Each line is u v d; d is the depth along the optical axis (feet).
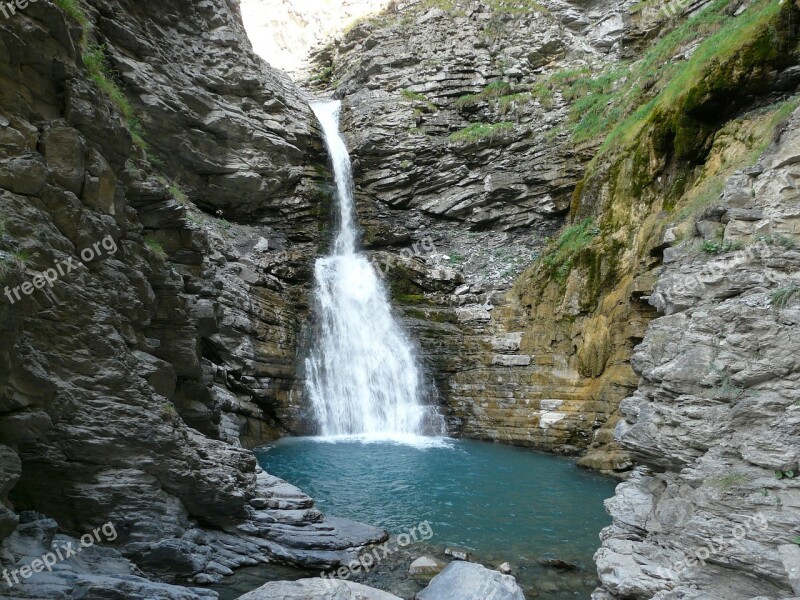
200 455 28.27
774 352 20.67
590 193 67.31
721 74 49.65
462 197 87.97
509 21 100.89
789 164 24.21
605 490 43.73
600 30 98.43
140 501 24.09
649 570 21.72
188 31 75.92
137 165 29.76
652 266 50.88
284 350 64.95
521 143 86.33
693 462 21.95
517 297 70.18
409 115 92.17
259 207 82.12
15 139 20.74
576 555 30.71
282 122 82.99
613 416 52.01
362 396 72.64
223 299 58.75
